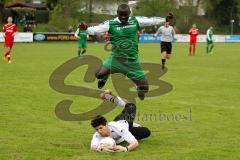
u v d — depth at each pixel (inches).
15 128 673.6
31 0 5206.7
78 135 639.8
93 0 4793.3
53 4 4822.8
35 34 3592.5
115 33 776.9
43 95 966.4
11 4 4530.0
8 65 1619.1
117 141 574.6
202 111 820.0
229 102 918.4
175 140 618.2
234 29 5329.7
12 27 1713.8
